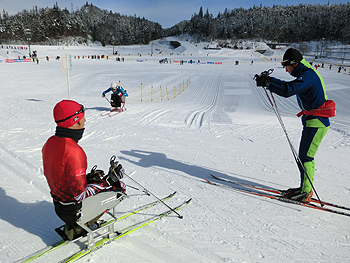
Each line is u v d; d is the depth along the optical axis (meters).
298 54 2.85
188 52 100.00
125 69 36.97
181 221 2.70
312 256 2.23
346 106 15.27
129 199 3.15
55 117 1.85
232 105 15.95
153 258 2.15
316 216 2.92
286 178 4.05
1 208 2.79
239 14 177.38
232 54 99.00
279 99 18.02
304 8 176.50
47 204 2.94
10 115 7.67
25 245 2.22
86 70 32.97
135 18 173.25
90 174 2.31
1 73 25.42
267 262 2.13
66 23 122.25
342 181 3.95
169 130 7.14
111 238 2.29
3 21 120.12
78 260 2.05
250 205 3.14
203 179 3.92
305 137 3.01
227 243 2.36
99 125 7.25
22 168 3.89
